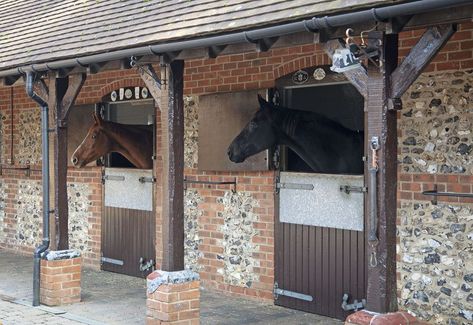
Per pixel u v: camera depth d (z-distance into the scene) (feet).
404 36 23.13
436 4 15.12
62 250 28.35
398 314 17.28
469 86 21.53
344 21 17.15
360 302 24.89
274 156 27.76
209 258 30.71
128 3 29.37
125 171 34.71
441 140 22.24
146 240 33.53
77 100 37.09
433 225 22.48
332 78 25.45
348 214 25.31
